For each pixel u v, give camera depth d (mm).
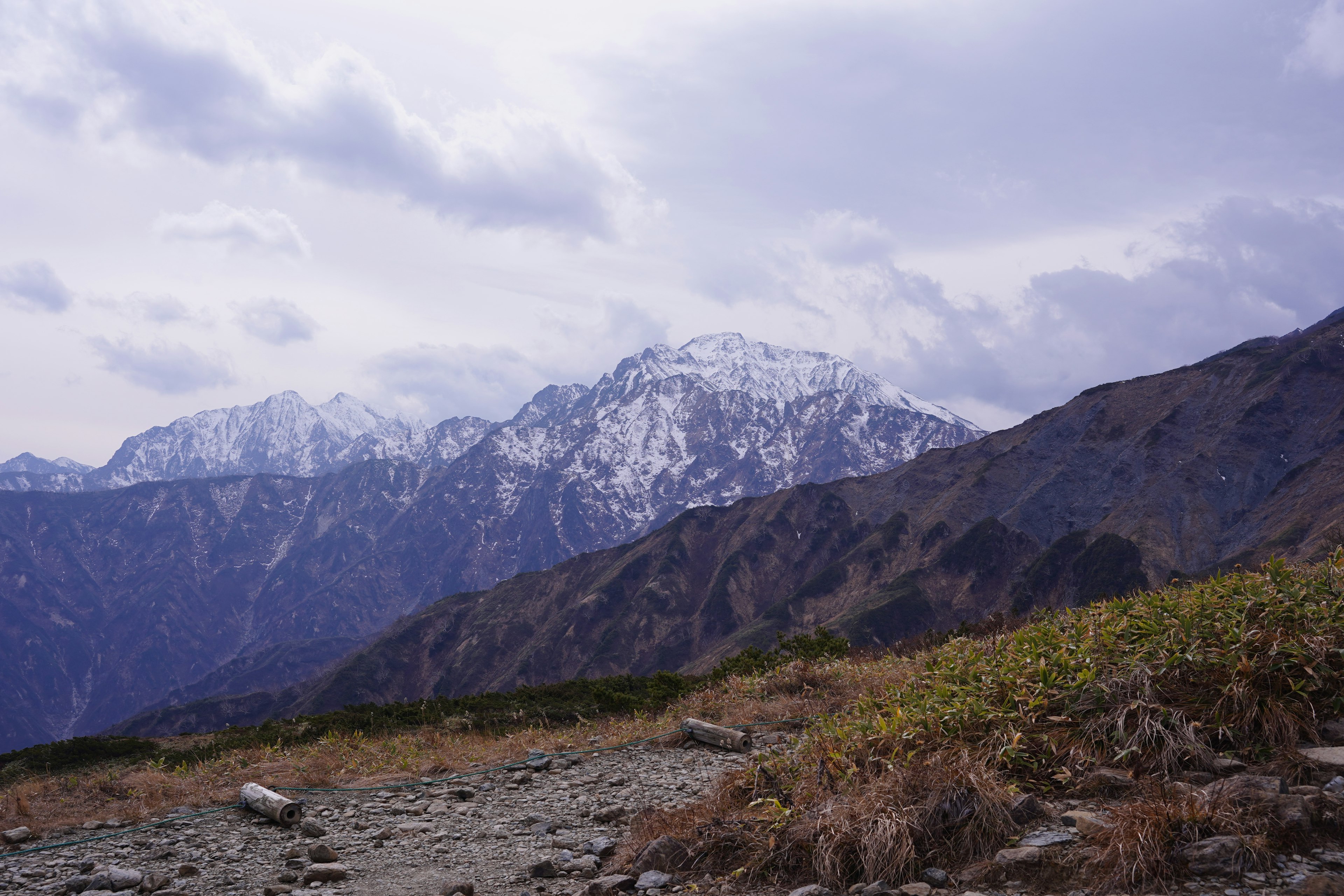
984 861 4824
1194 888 4086
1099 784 5406
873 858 4984
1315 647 5766
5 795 11000
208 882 6727
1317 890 3791
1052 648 7500
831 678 14789
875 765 6391
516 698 18781
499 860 6910
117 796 10406
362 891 6238
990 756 6008
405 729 15984
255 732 16359
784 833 5547
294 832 8195
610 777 10039
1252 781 4797
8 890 6840
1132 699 5996
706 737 11453
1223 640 6199
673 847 5945
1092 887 4305
